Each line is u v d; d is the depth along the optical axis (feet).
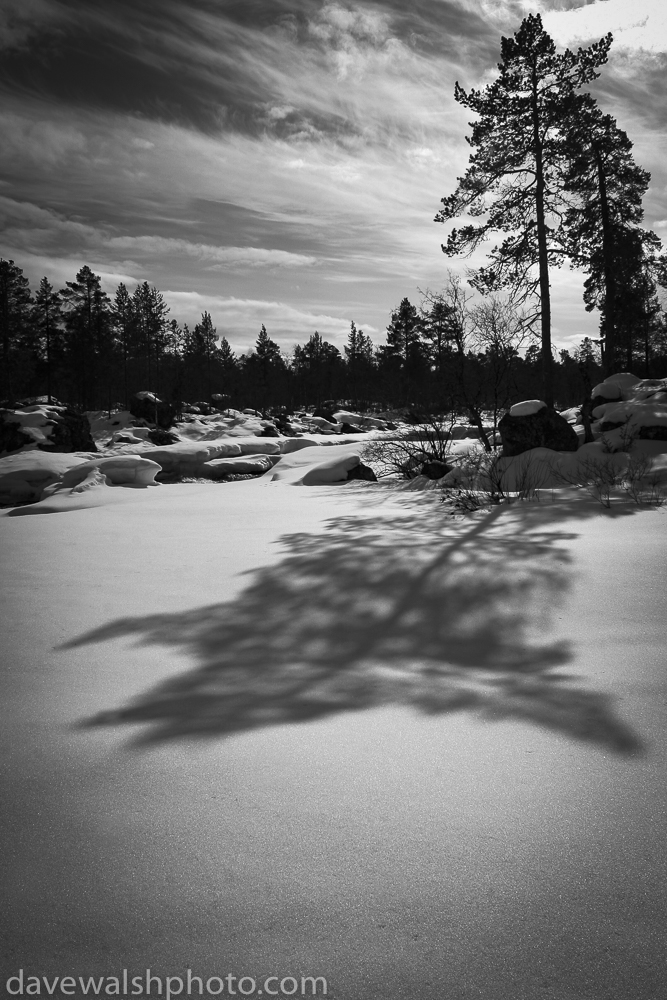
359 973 4.41
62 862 5.58
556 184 83.61
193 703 9.41
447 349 61.05
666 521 23.34
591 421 61.52
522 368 68.13
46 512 44.88
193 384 292.61
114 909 5.00
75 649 12.24
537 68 82.79
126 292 266.57
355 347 312.91
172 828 6.05
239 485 58.59
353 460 57.26
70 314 225.97
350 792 6.65
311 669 11.05
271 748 7.73
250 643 12.59
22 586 17.65
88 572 19.40
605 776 6.93
